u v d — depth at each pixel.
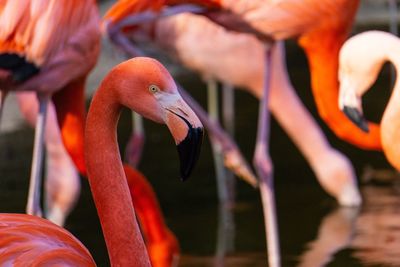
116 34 10.38
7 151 12.71
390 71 15.71
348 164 11.48
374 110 13.80
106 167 5.56
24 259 5.32
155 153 12.94
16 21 7.79
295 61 16.92
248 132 13.86
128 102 5.46
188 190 11.82
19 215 5.67
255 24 9.60
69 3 8.10
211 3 9.55
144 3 9.81
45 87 8.23
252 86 12.28
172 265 8.88
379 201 11.24
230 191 11.89
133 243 5.57
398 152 7.62
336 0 9.51
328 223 10.57
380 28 16.94
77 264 5.47
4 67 7.86
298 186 12.00
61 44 8.12
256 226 10.52
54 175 10.45
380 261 9.27
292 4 9.47
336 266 9.21
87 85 14.35
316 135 11.74
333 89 9.61
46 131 10.44
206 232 10.31
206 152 13.54
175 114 5.37
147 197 8.82
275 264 9.29
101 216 5.61
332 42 9.64
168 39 11.91
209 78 12.34
